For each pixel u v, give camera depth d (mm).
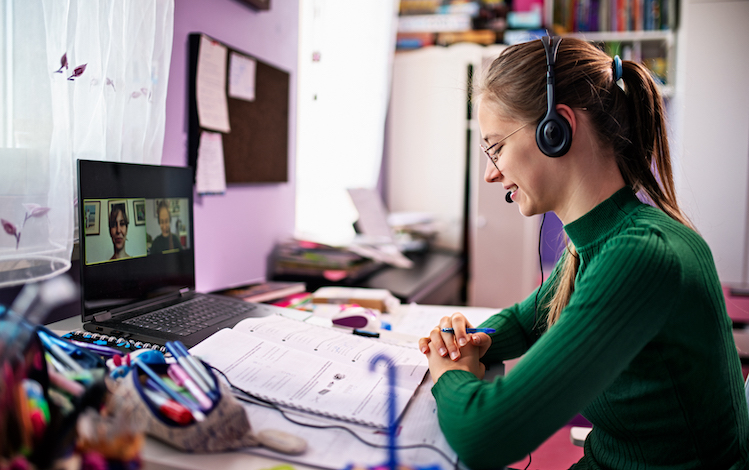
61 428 479
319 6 2086
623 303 584
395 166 3127
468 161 3033
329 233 2379
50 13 943
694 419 655
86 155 1033
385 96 2717
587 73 687
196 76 1389
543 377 582
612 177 710
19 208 928
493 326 942
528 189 730
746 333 2455
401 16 3092
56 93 958
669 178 750
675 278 595
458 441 601
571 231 732
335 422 665
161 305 1074
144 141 1159
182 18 1345
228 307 1129
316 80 2119
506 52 750
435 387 715
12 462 438
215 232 1536
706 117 2631
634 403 683
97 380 570
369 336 1037
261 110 1738
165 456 569
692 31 2627
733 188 2621
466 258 3023
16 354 497
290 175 2008
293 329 946
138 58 1122
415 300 1648
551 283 949
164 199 1103
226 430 591
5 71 911
